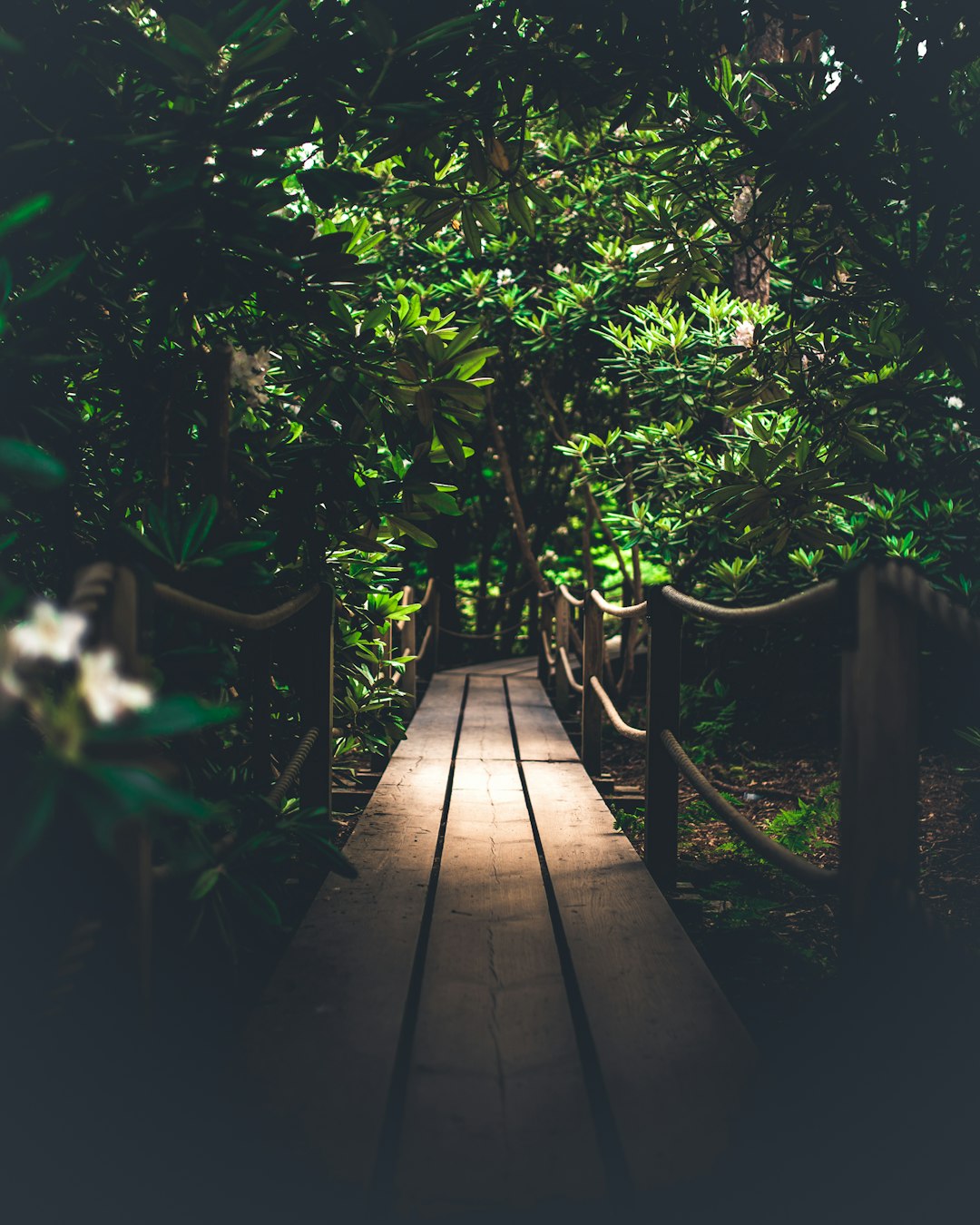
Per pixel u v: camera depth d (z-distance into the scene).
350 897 3.13
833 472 4.89
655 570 12.95
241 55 2.59
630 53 3.56
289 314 3.35
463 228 4.02
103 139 2.64
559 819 4.32
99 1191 1.61
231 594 2.82
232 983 2.46
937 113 3.46
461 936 2.77
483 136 3.72
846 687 2.12
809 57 4.41
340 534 3.76
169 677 2.25
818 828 5.49
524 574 13.72
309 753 3.76
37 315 2.99
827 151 3.58
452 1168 1.65
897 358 4.49
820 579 7.04
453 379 3.48
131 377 3.18
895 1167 1.69
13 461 1.48
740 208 6.95
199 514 2.36
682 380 7.27
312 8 3.29
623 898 3.17
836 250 4.56
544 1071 1.99
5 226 1.99
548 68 3.52
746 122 4.12
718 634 8.01
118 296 3.33
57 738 1.32
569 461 11.81
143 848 1.75
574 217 8.85
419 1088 1.91
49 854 1.70
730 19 3.62
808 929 3.85
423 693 9.05
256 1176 1.62
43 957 1.72
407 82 3.19
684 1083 1.95
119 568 1.67
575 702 9.21
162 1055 1.92
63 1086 1.73
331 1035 2.12
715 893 4.24
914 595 1.86
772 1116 1.83
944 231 3.83
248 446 3.65
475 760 5.78
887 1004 1.93
